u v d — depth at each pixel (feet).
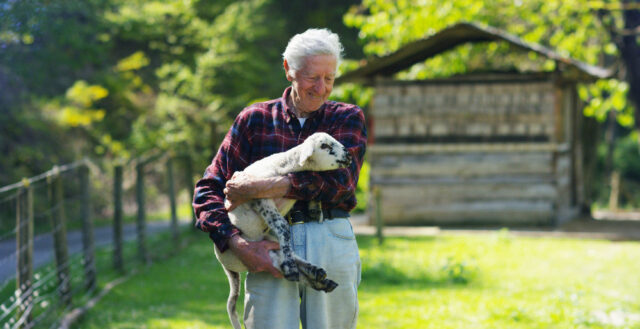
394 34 52.60
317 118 10.67
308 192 9.98
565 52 49.39
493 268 28.94
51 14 54.75
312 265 9.73
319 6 95.14
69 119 65.00
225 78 63.10
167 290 25.35
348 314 10.83
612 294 23.61
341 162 9.86
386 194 44.80
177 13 71.31
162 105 62.69
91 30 63.21
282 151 10.59
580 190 52.75
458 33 43.24
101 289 25.32
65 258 22.21
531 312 20.39
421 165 44.52
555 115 43.06
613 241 37.65
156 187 73.10
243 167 10.78
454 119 44.11
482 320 19.89
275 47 82.38
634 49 38.70
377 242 36.96
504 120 43.60
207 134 59.72
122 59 78.59
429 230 41.81
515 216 43.65
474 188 44.01
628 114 46.50
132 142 62.95
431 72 51.75
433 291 24.17
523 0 48.47
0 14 48.47
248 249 9.98
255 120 10.70
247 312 10.59
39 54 56.34
